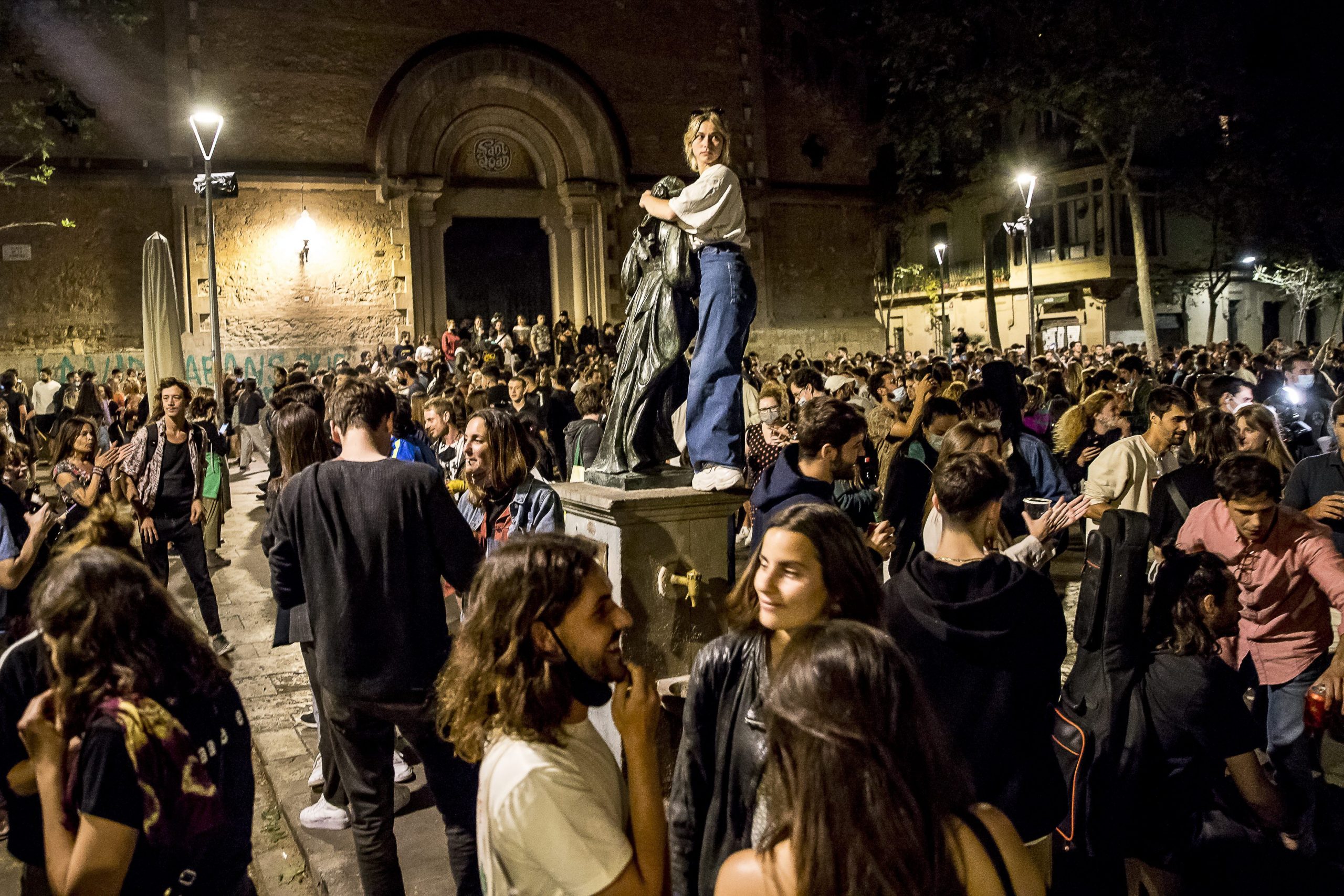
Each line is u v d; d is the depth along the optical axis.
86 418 6.80
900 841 1.47
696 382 4.30
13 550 4.79
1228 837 3.35
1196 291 35.81
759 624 2.47
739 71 31.61
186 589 9.43
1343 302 35.41
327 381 13.88
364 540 3.46
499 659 2.05
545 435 9.97
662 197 4.47
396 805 4.88
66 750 2.25
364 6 26.88
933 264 40.84
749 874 1.59
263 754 5.56
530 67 28.33
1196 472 5.03
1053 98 27.77
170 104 25.19
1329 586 3.93
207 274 25.58
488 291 30.09
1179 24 30.75
